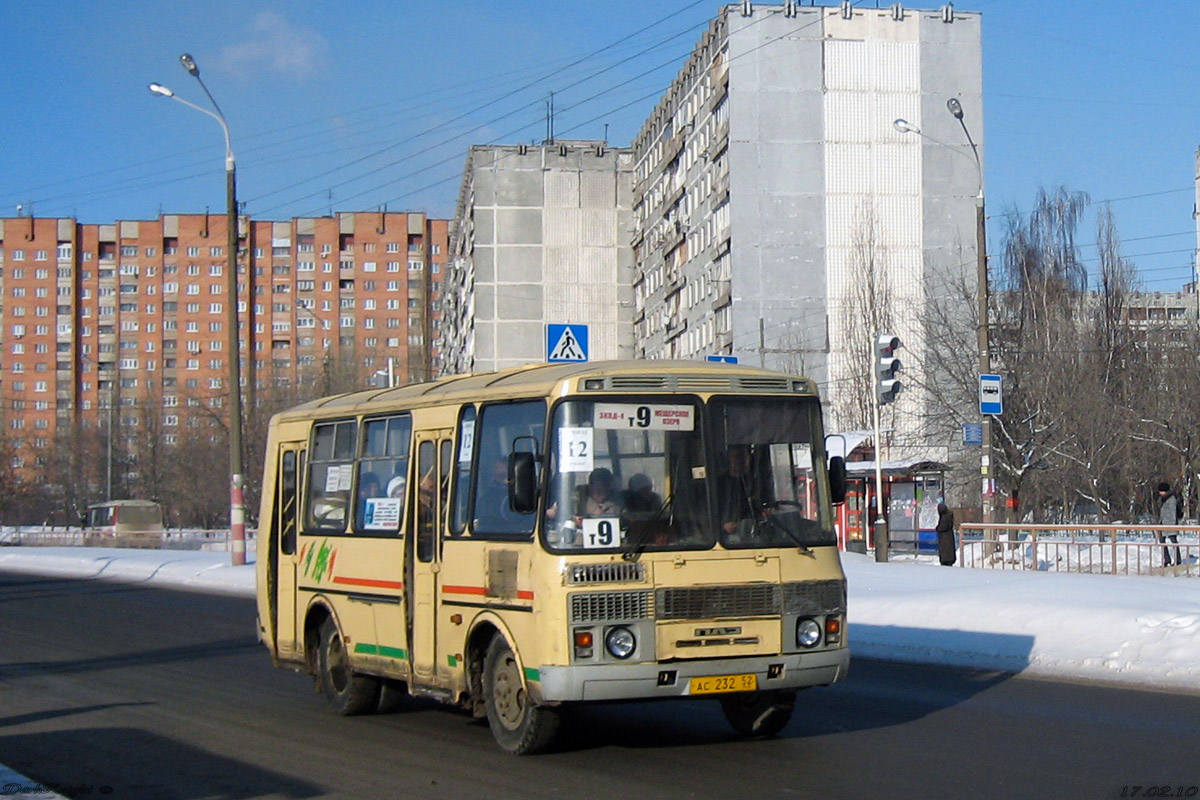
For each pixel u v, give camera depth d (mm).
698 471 9281
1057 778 8352
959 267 60562
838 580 9516
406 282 125938
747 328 60344
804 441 9688
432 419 10695
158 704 12930
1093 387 43875
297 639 12945
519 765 9250
